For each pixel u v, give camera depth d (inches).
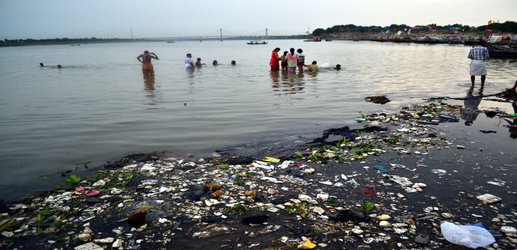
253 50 2903.5
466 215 190.4
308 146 317.4
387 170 256.2
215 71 974.4
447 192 219.3
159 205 206.8
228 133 360.5
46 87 692.7
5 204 213.2
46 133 364.5
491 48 1441.9
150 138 345.4
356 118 417.4
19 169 269.0
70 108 485.1
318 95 574.9
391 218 189.2
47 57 2075.5
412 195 216.7
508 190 220.1
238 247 164.2
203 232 177.8
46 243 170.1
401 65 1123.3
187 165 274.5
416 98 544.7
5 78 859.4
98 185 237.6
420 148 304.8
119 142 333.7
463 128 367.6
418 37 4308.6
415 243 165.5
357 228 179.8
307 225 183.3
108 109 478.0
